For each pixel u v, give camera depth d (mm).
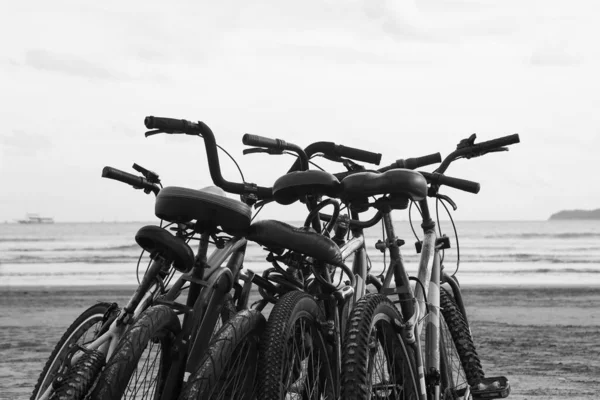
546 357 8930
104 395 2578
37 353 9289
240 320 3051
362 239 4168
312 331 3480
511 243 74938
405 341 3693
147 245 3102
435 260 4484
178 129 3410
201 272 3219
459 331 4535
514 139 4488
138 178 3596
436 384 4102
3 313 14258
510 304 15812
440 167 4598
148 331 2787
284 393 3158
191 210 3076
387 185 3605
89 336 3785
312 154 4148
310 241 3500
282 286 3768
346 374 3164
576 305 15531
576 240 82938
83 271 36406
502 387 4355
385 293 3971
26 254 55875
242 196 3773
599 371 8008
